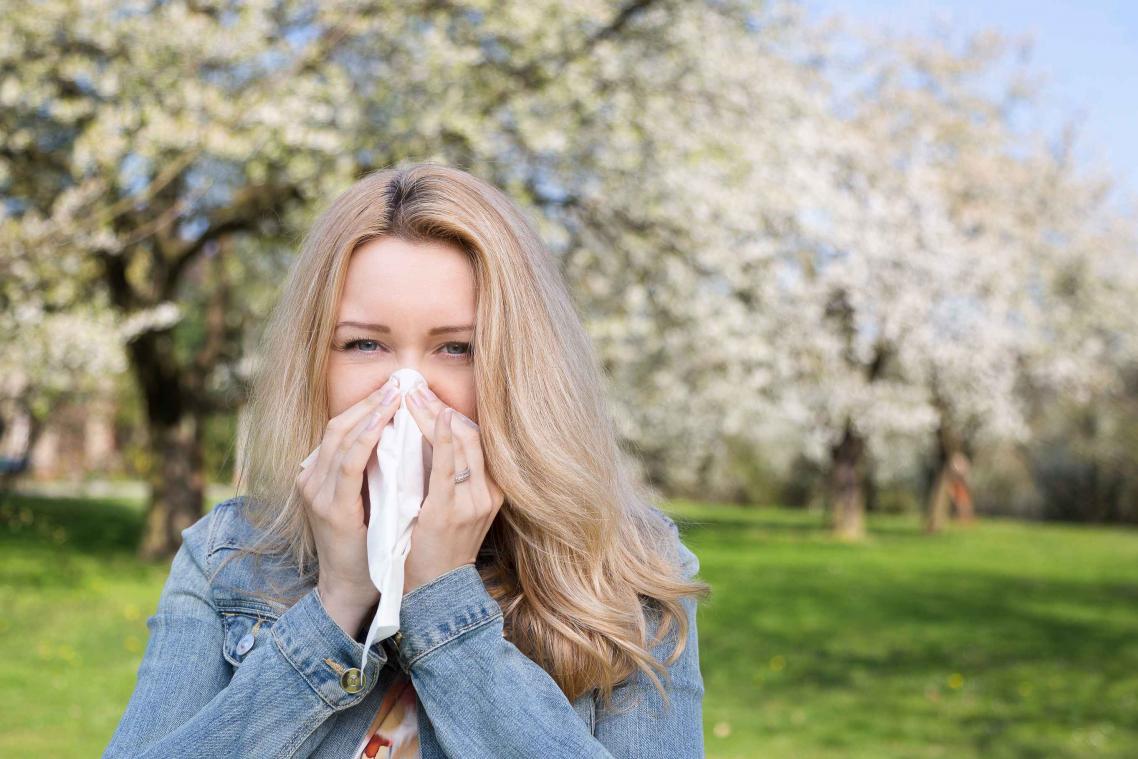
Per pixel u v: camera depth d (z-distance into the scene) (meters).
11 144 9.27
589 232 10.71
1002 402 18.55
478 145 9.00
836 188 15.64
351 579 1.14
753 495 29.28
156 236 10.66
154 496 11.96
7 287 8.44
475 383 1.18
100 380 10.61
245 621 1.23
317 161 9.38
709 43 10.61
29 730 5.09
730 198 11.01
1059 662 8.05
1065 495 28.58
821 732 5.79
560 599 1.19
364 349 1.20
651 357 15.52
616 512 1.24
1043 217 20.72
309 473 1.15
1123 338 22.03
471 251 1.18
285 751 1.11
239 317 14.23
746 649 8.32
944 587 12.60
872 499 30.00
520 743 1.09
